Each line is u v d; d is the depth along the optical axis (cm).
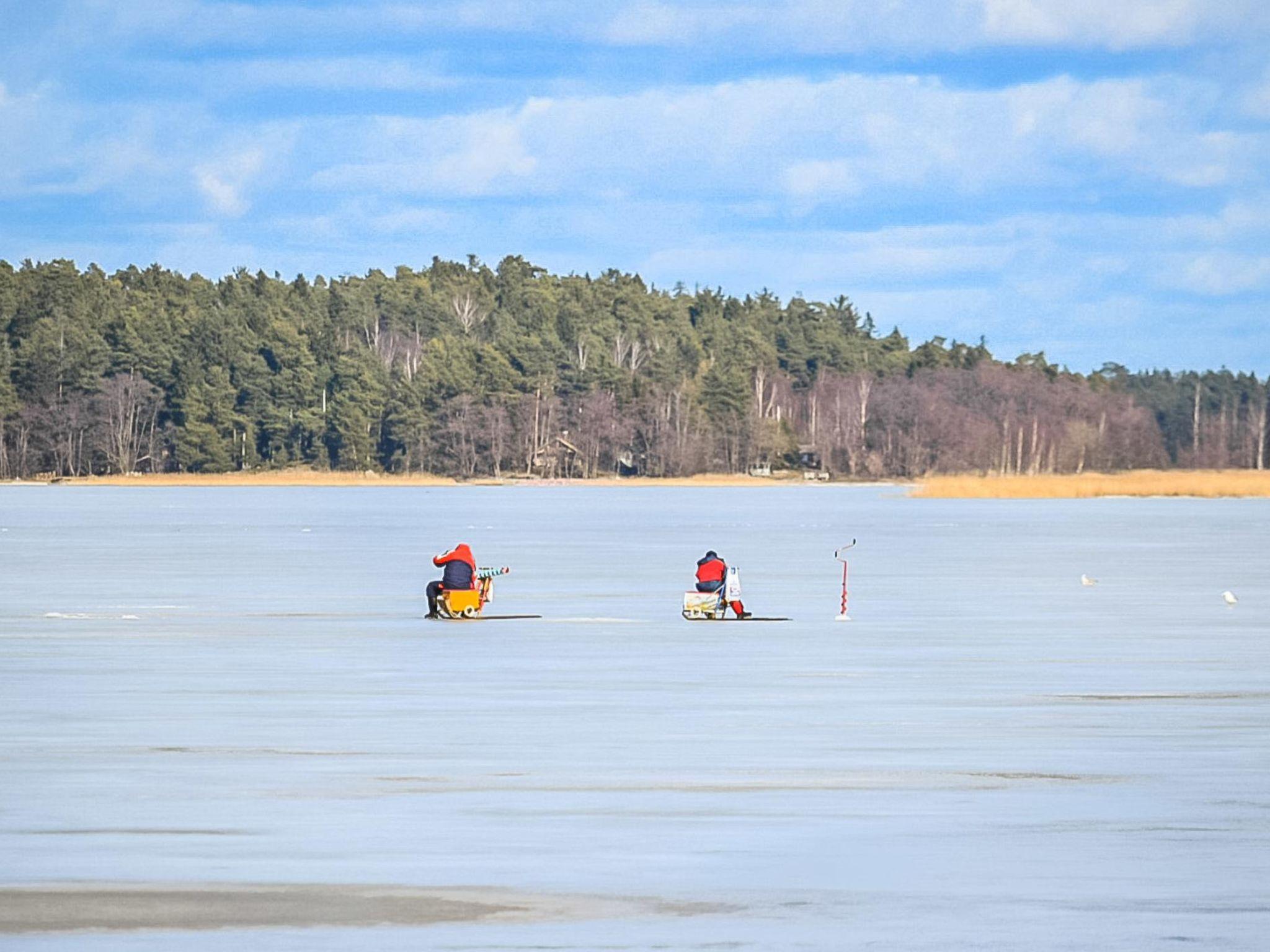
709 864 4862
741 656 9931
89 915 4322
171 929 4206
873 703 7950
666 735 7019
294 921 4278
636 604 13550
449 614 12119
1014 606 13388
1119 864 4869
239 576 16812
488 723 7325
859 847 5062
